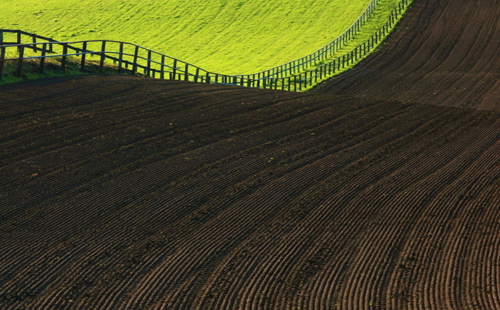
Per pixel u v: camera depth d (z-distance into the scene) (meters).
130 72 40.56
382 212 15.95
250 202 16.47
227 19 95.38
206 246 13.80
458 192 17.52
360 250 13.73
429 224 15.20
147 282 12.12
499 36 71.69
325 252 13.61
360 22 86.62
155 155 20.19
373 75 57.44
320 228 14.91
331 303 11.45
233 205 16.22
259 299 11.57
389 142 23.27
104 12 101.94
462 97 45.97
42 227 14.42
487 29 75.06
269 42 83.19
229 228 14.80
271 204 16.38
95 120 24.16
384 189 17.72
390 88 50.94
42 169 18.22
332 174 19.02
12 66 30.88
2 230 14.16
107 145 20.95
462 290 11.90
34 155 19.45
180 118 25.56
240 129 24.34
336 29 86.06
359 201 16.72
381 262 13.15
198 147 21.44
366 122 26.78
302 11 96.50
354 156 21.14
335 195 17.12
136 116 25.30
